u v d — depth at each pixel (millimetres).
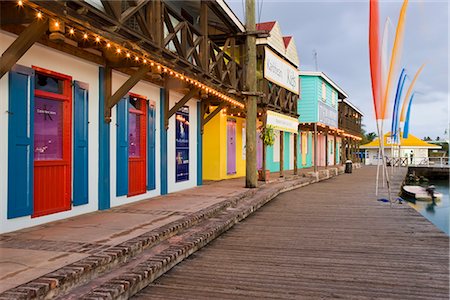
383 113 9523
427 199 15703
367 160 43750
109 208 6465
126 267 3807
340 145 34688
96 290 3121
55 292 2945
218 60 9414
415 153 43219
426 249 5262
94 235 4500
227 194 8820
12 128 4480
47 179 5160
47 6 3666
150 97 7949
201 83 7973
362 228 6691
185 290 3662
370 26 9086
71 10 4031
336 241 5715
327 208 9023
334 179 18688
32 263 3395
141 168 7664
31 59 4801
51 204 5246
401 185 16328
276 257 4836
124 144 6859
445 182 29125
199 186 10523
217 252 5043
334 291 3689
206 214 6406
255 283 3883
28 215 4820
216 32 11883
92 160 6094
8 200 4473
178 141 9320
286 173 17625
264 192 10531
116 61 6230
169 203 7234
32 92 4758
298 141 22984
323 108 19000
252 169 10602
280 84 14070
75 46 5539
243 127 15180
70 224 5074
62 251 3787
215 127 12945
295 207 9172
